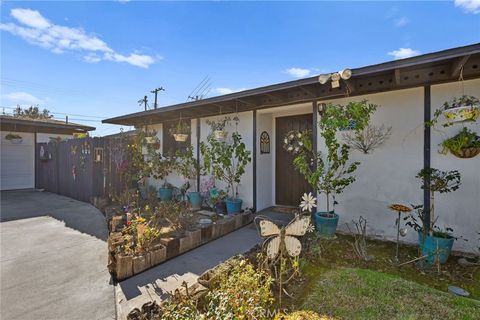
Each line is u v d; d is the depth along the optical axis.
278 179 5.62
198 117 6.11
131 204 5.19
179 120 6.56
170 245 3.17
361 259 2.98
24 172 9.75
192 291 2.10
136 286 2.51
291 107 4.81
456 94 3.16
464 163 3.13
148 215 4.70
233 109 5.39
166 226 4.19
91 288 2.48
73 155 7.52
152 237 3.19
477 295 2.23
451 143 2.76
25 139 9.80
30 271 2.83
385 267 2.79
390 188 3.61
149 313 1.87
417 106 3.42
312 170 4.41
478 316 1.82
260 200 5.27
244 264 2.32
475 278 2.54
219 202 5.20
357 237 3.56
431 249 2.79
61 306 2.18
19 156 9.64
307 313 1.90
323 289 2.25
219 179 5.45
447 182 2.95
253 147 5.14
